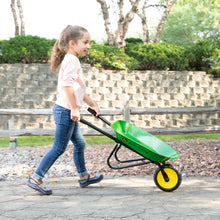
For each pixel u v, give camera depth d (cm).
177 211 284
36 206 303
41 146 738
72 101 326
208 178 415
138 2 1216
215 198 325
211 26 3009
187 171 452
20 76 1020
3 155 604
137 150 345
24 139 856
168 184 352
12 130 669
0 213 284
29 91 1020
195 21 3177
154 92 1084
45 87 1020
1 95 1016
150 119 1006
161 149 353
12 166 504
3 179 420
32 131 670
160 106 1088
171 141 779
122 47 1218
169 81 1098
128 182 396
